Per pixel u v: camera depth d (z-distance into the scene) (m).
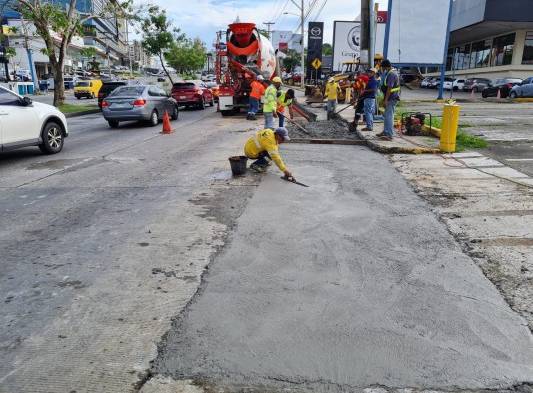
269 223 5.32
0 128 8.72
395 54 20.73
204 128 15.02
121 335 3.17
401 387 2.65
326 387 2.65
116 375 2.77
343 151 9.88
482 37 46.94
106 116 15.11
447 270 4.08
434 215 5.55
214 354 2.95
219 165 8.62
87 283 3.93
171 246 4.70
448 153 9.39
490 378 2.72
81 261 4.38
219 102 19.22
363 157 9.20
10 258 4.48
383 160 8.91
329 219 5.44
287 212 5.71
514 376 2.74
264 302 3.58
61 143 10.51
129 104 15.02
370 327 3.23
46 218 5.67
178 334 3.17
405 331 3.18
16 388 2.67
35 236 5.06
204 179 7.52
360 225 5.23
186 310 3.47
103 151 10.52
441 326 3.24
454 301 3.56
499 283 3.83
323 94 24.59
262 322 3.30
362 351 2.97
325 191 6.65
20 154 10.23
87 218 5.64
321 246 4.64
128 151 10.46
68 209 6.02
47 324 3.32
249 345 3.04
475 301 3.56
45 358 2.94
